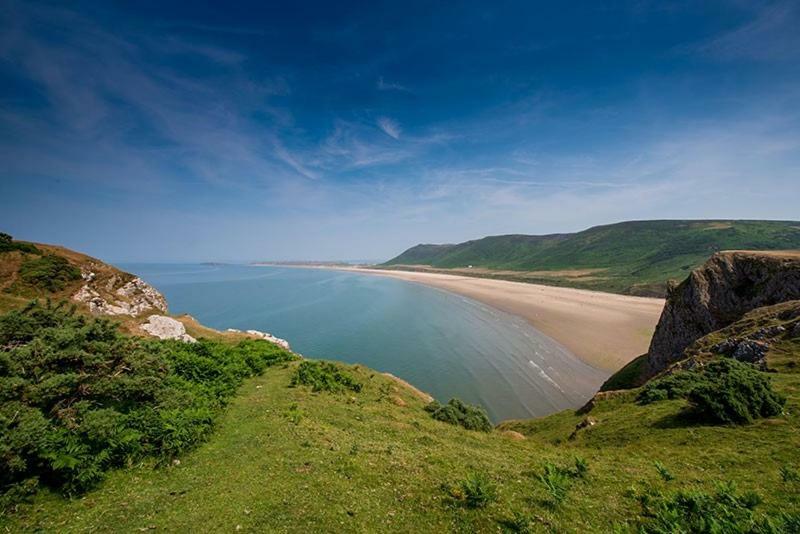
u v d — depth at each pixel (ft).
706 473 40.96
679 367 94.32
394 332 240.94
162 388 48.03
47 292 108.37
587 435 69.92
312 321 276.00
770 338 82.33
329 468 38.65
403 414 77.56
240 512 29.43
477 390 141.69
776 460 41.45
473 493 32.68
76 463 30.14
